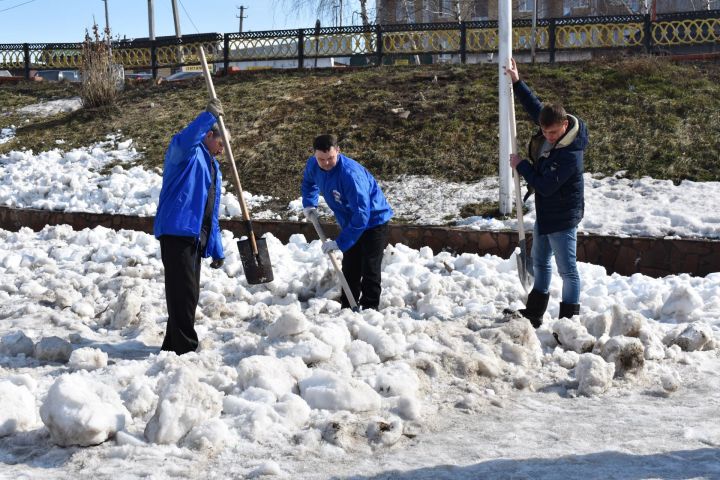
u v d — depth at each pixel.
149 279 8.20
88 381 4.00
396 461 3.45
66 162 15.06
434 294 6.72
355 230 5.86
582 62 16.09
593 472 3.23
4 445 3.66
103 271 8.73
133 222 12.06
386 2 32.31
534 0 18.14
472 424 4.00
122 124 16.73
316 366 4.68
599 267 8.22
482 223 10.46
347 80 16.84
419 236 10.36
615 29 17.66
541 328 5.58
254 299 7.24
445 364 4.79
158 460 3.43
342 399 4.04
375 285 6.13
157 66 21.66
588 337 5.22
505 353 5.05
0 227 13.10
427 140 13.52
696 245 9.02
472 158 12.73
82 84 18.19
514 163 5.83
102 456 3.49
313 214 6.08
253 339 5.21
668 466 3.27
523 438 3.75
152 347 5.68
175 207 5.21
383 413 4.02
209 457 3.49
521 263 5.99
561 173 5.51
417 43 19.19
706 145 12.01
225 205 12.11
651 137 12.47
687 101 13.46
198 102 17.30
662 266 9.17
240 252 5.89
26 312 6.74
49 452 3.56
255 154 14.05
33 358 5.29
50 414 3.60
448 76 16.03
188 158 5.25
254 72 19.11
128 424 3.79
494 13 34.47
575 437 3.74
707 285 7.21
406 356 4.95
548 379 4.73
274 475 3.26
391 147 13.54
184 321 5.29
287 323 5.00
